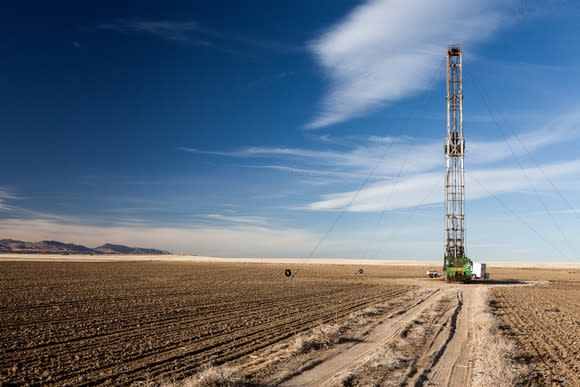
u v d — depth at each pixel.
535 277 91.31
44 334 20.34
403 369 14.50
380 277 76.81
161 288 46.31
